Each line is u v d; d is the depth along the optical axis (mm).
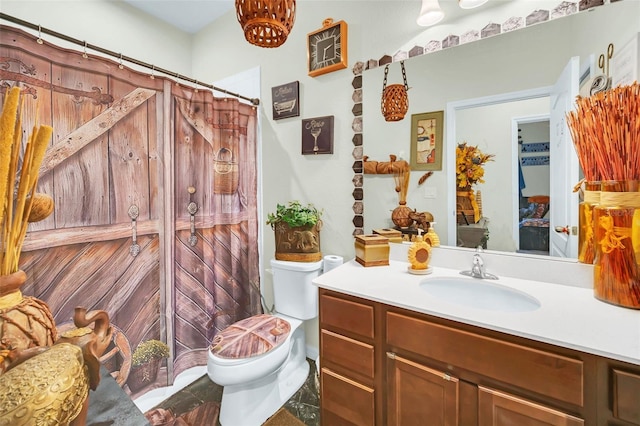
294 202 1938
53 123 1224
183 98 1688
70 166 1286
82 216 1332
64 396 474
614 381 711
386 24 1562
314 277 1769
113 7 2084
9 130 658
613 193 935
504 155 1280
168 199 1639
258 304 2174
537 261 1205
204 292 1843
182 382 1756
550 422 778
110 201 1421
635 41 983
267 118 2098
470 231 1373
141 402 1570
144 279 1564
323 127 1799
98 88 1354
